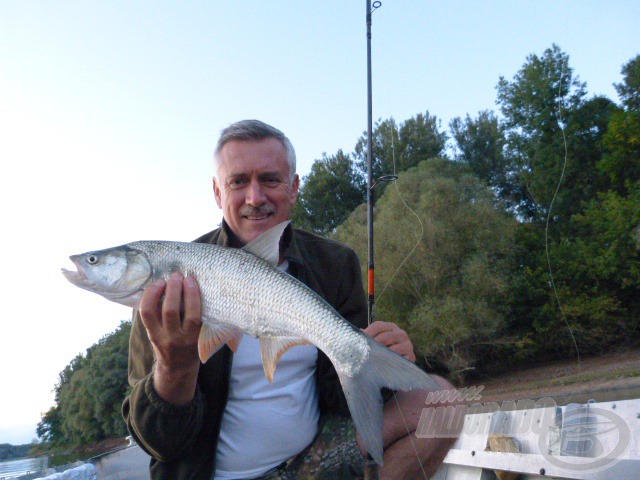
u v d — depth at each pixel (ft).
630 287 16.87
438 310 18.22
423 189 20.25
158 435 2.46
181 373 2.36
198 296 2.28
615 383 9.55
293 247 3.01
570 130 19.94
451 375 18.89
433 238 19.03
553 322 18.28
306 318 2.36
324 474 2.69
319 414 2.94
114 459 4.74
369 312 4.79
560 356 19.16
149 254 2.48
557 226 20.34
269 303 2.38
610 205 17.87
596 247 17.60
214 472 2.69
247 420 2.71
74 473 4.30
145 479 4.40
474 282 18.56
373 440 2.11
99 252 2.52
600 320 13.78
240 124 2.96
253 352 2.73
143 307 2.25
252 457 2.71
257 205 2.86
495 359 19.93
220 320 2.36
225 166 2.92
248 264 2.41
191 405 2.47
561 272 18.45
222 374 2.71
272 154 2.90
